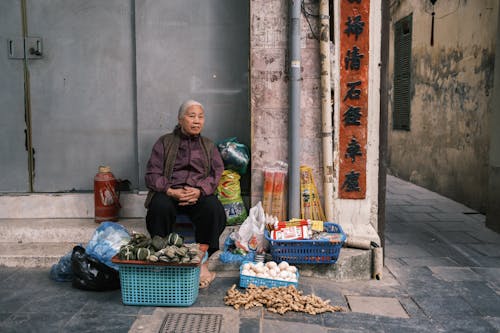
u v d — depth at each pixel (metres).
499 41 5.57
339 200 4.34
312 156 4.32
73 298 3.51
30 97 4.68
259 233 4.04
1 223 4.54
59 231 4.43
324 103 4.18
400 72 10.34
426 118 8.85
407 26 9.93
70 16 4.61
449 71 7.84
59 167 4.76
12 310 3.30
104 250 3.62
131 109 4.70
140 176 4.70
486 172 6.61
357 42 4.16
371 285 3.89
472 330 3.13
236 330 3.02
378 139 4.27
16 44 4.62
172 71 4.60
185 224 4.30
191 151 3.97
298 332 3.04
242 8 4.53
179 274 3.30
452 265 4.45
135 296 3.37
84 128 4.72
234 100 4.62
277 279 3.58
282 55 4.23
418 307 3.47
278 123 4.30
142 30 4.55
